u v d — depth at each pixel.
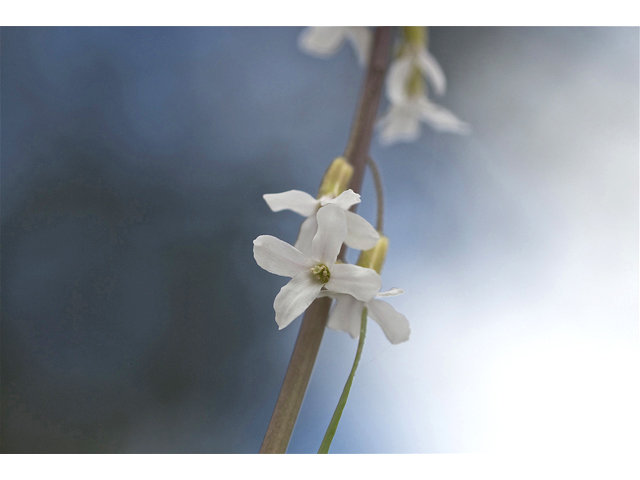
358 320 0.20
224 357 0.40
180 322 0.41
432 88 0.45
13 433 0.38
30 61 0.46
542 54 0.45
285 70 0.48
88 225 0.43
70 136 0.45
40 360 0.40
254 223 0.44
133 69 0.47
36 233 0.43
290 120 0.47
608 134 0.42
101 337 0.41
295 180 0.46
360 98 0.23
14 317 0.41
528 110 0.44
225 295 0.41
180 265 0.42
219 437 0.38
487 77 0.45
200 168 0.45
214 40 0.48
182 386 0.39
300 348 0.20
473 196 0.42
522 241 0.40
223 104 0.47
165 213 0.44
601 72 0.43
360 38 0.26
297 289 0.19
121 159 0.45
